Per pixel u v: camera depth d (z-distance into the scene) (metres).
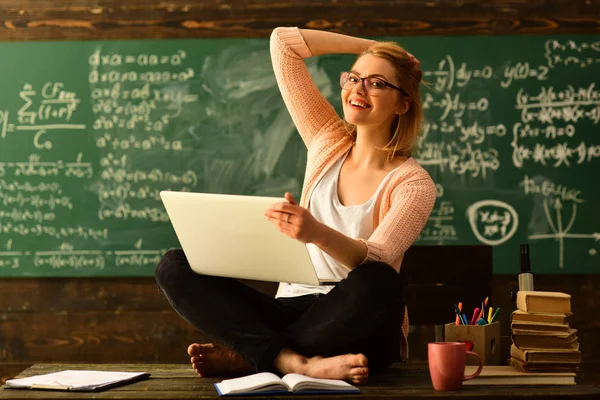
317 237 1.54
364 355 1.65
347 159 1.95
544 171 3.57
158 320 3.56
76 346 3.55
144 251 3.58
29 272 3.57
